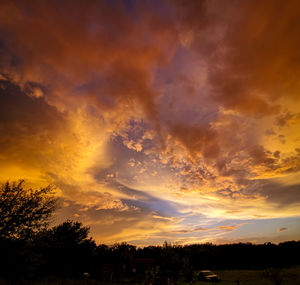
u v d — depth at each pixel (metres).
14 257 11.44
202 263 39.81
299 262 35.88
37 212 12.53
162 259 24.38
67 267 26.12
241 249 41.50
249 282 20.75
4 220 11.95
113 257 45.12
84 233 30.36
